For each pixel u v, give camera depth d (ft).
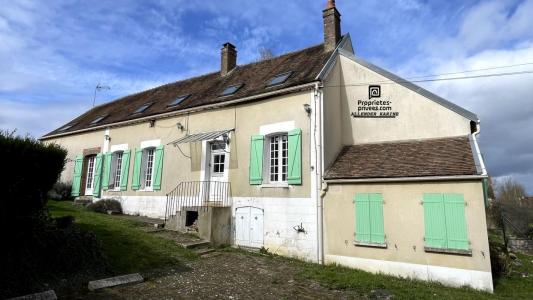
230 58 55.06
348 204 33.09
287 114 37.52
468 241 27.66
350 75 41.86
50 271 21.21
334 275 28.02
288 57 48.57
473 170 28.17
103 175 55.83
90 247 24.48
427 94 37.32
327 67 38.06
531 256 46.19
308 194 34.71
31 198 20.71
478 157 29.66
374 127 39.55
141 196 49.67
